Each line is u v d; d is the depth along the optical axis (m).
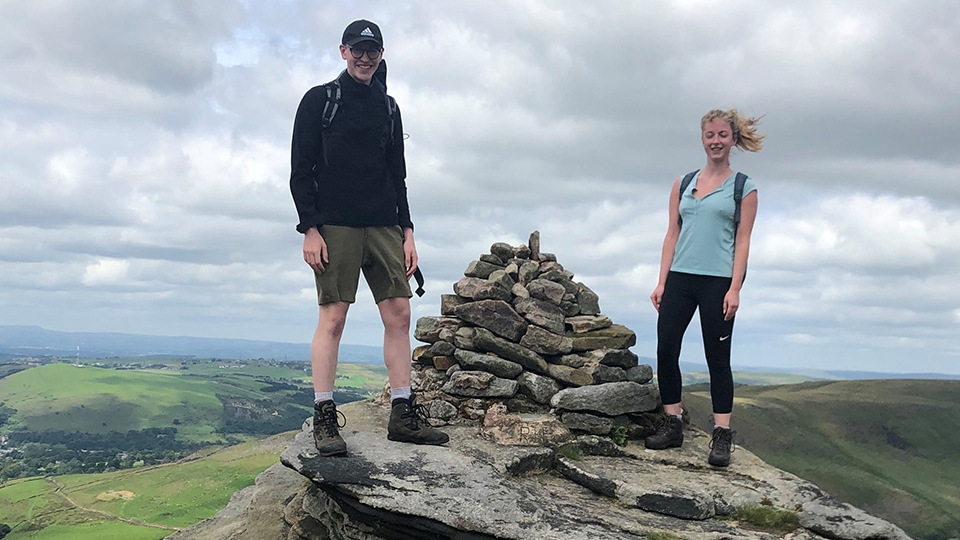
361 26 2.78
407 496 2.55
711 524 2.69
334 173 2.87
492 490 2.65
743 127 3.16
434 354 3.80
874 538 2.54
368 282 3.07
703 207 3.22
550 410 3.52
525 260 4.09
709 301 3.18
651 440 3.39
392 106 3.03
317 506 3.21
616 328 3.85
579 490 2.98
